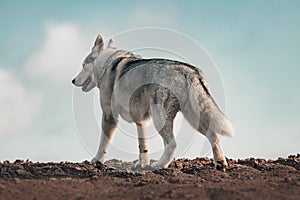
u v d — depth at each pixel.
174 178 3.54
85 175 3.65
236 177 3.59
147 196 3.16
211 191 3.20
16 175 3.58
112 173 3.69
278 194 3.15
